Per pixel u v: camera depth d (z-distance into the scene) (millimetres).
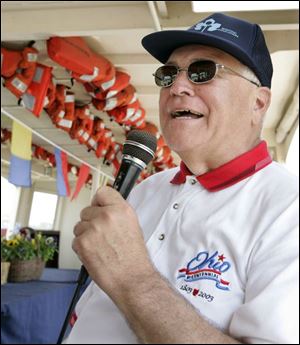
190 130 1088
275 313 742
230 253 910
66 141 5059
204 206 1039
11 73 3123
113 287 816
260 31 1128
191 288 907
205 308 867
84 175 6105
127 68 3869
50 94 3574
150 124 5133
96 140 4895
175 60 1154
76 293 1027
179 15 2969
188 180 1136
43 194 9125
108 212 851
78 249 857
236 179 1041
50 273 4570
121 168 1070
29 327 2682
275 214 897
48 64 3641
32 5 2998
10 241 3672
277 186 966
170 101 1137
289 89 4219
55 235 6418
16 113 3951
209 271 906
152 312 777
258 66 1096
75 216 9188
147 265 833
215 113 1068
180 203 1089
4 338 2490
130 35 3307
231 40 1059
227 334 825
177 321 765
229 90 1077
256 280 819
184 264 958
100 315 1003
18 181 3836
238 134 1089
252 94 1112
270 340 734
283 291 762
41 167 8070
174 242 1022
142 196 1332
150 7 2676
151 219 1192
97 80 3473
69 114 4008
